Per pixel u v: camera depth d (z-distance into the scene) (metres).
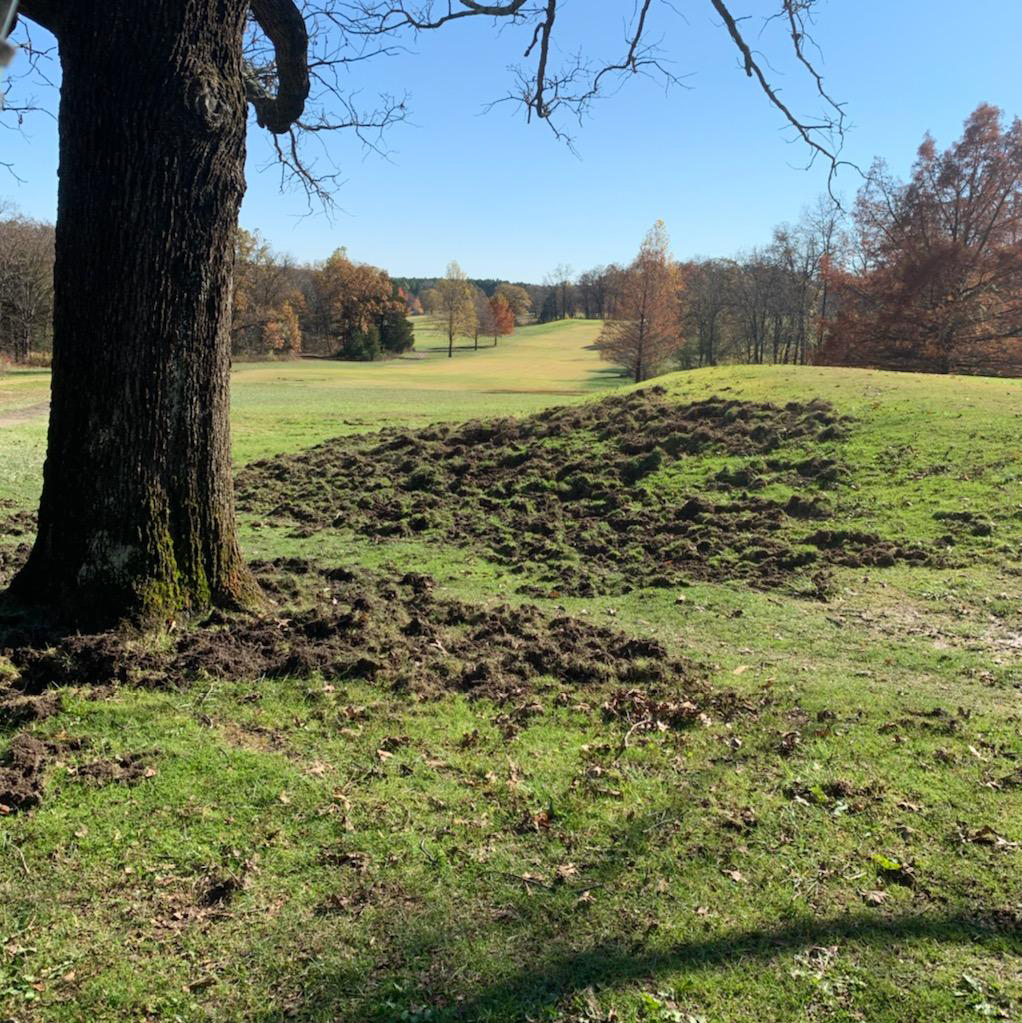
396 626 6.52
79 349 5.35
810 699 5.59
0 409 30.27
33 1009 2.64
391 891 3.30
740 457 14.38
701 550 10.84
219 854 3.47
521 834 3.76
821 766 4.49
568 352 107.19
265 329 85.44
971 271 36.78
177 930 3.03
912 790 4.23
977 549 9.84
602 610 8.43
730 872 3.50
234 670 5.23
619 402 18.69
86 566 5.43
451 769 4.33
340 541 11.70
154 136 5.20
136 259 5.26
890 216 39.06
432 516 12.69
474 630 6.72
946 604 8.29
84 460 5.41
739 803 4.08
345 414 28.73
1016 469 11.83
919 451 13.16
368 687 5.27
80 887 3.22
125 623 5.38
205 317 5.67
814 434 14.65
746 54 8.00
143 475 5.49
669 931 3.11
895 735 4.92
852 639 7.34
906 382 17.34
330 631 6.03
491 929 3.10
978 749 4.75
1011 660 6.59
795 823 3.89
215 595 5.97
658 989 2.81
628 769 4.43
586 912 3.22
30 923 3.01
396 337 98.94
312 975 2.83
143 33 5.10
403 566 10.25
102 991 2.72
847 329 40.62
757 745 4.78
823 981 2.86
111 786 3.90
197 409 5.72
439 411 30.02
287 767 4.19
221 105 5.43
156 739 4.37
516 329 143.12
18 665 4.95
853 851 3.67
